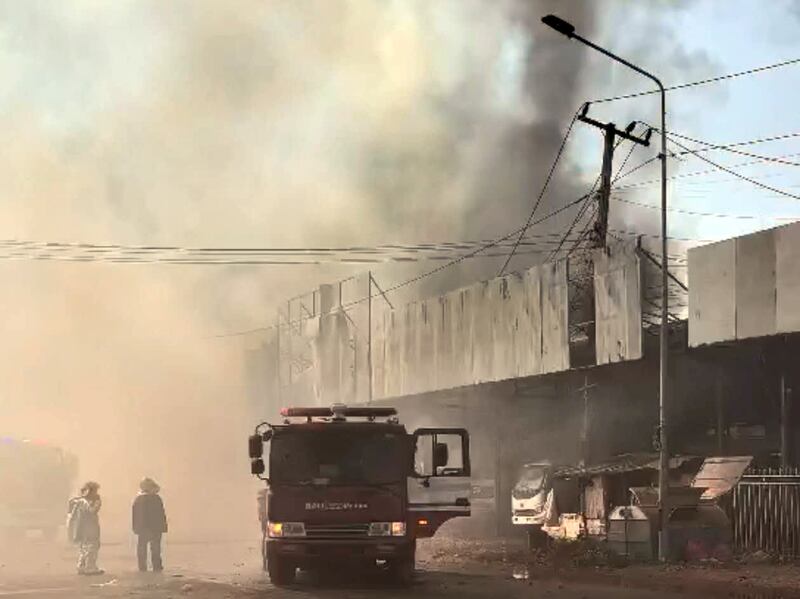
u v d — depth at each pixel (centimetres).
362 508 1627
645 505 2058
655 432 2084
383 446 1658
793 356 2464
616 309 2672
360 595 1532
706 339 2416
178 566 2225
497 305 3266
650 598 1522
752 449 2641
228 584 1705
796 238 2180
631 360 2609
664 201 2070
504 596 1528
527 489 2603
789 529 2058
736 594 1545
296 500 1631
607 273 2716
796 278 2173
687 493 2033
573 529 2366
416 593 1564
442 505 1678
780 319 2209
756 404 2647
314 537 1622
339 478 1639
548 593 1573
